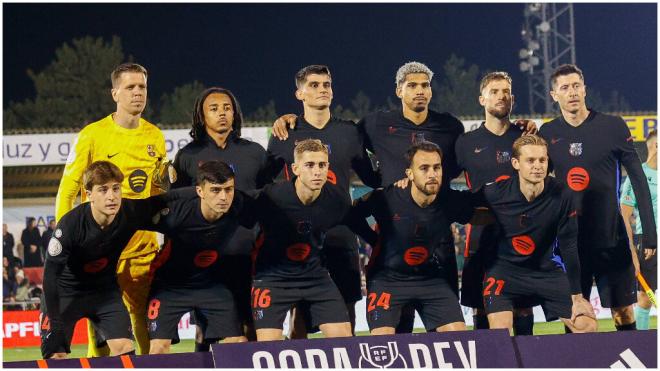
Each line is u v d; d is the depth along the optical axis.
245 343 5.92
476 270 6.95
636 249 8.49
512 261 6.79
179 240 6.24
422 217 6.62
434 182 6.51
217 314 6.37
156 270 6.38
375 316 6.69
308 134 6.75
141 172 6.50
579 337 6.23
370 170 6.99
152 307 6.34
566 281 6.80
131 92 6.41
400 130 6.87
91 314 6.18
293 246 6.45
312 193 6.40
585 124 7.07
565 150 7.06
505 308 6.78
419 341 6.16
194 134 6.59
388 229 6.66
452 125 6.96
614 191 7.09
